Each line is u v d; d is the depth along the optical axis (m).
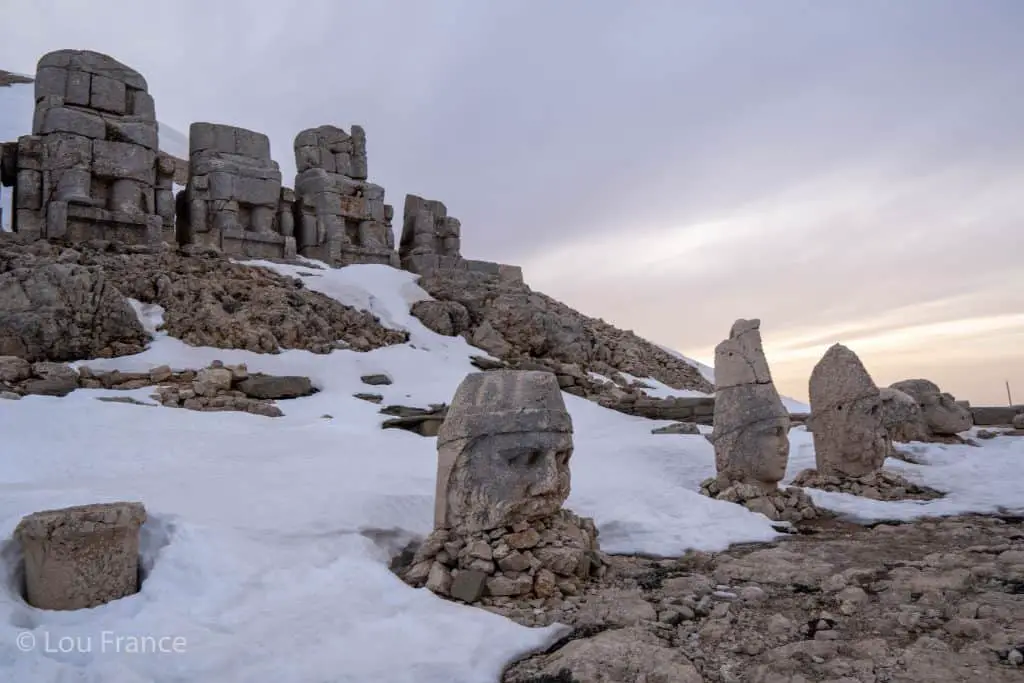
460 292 22.44
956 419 14.48
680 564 6.80
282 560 5.95
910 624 4.82
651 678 4.11
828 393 10.66
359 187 24.67
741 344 9.50
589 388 19.52
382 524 7.04
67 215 18.09
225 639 4.54
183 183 45.09
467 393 6.39
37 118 18.78
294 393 14.34
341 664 4.27
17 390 11.77
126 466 8.84
